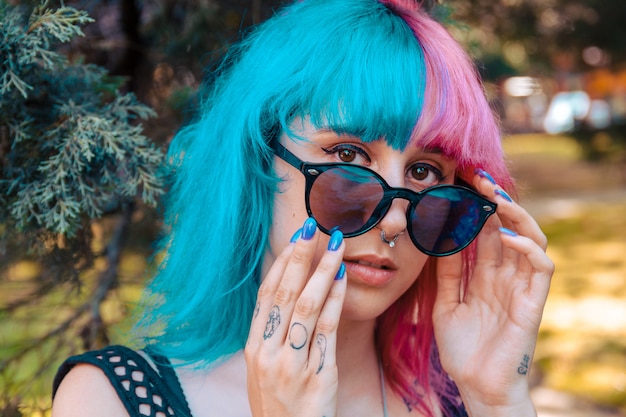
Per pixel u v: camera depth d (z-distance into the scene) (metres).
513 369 1.31
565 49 6.75
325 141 1.16
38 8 1.43
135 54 2.07
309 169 1.14
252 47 1.31
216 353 1.25
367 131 1.13
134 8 2.04
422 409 1.42
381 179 1.13
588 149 9.34
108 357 1.18
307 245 1.09
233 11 2.02
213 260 1.24
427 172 1.24
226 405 1.22
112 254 2.00
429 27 1.21
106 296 1.98
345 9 1.20
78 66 1.55
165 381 1.20
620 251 8.92
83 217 1.69
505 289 1.37
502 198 1.28
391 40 1.15
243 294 1.28
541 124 22.14
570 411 3.99
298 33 1.21
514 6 4.88
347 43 1.15
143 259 2.10
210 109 1.44
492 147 1.27
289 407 1.09
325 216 1.15
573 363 4.88
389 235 1.17
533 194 13.47
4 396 1.83
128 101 1.58
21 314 2.00
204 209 1.29
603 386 4.39
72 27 1.35
